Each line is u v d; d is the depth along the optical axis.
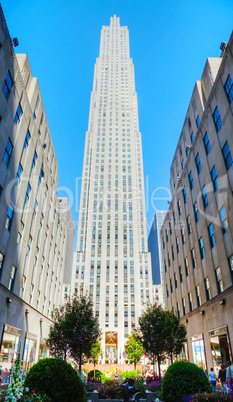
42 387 9.11
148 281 97.75
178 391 11.35
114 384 18.12
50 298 38.28
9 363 21.80
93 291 93.62
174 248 37.81
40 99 31.73
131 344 47.56
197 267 28.25
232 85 20.78
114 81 137.12
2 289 20.78
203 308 25.88
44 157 33.84
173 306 37.38
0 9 19.78
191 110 31.61
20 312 25.27
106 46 154.62
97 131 122.31
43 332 34.06
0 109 19.98
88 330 21.20
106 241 100.75
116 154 116.88
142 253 102.50
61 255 46.69
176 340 23.98
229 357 19.89
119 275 95.56
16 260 24.31
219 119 23.30
